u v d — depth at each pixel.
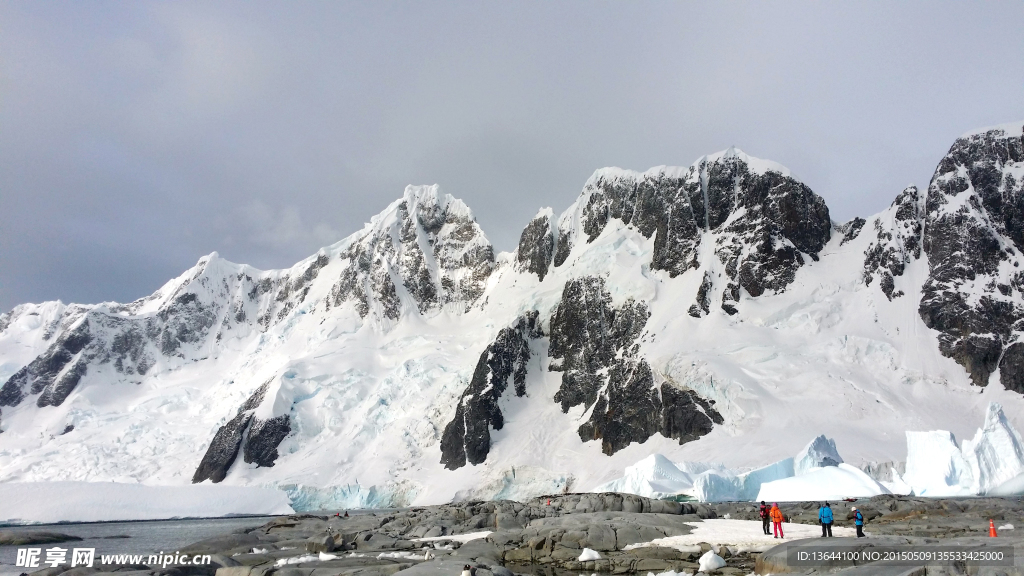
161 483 196.38
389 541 67.44
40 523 142.88
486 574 38.47
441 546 60.28
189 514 156.88
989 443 93.19
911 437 99.50
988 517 62.31
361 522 87.69
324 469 181.38
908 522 60.88
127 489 159.88
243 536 70.81
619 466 149.50
